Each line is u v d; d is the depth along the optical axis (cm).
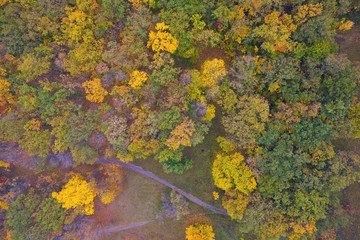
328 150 3166
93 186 3625
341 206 3622
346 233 3753
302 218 3222
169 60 3497
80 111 3484
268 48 3142
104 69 3316
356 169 3378
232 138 3528
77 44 3291
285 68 3144
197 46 3659
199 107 3553
